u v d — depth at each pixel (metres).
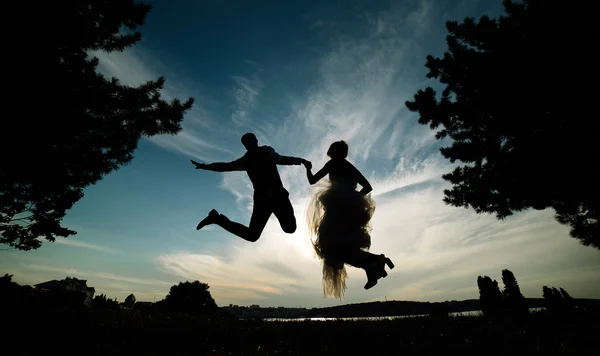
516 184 8.20
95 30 7.58
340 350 3.64
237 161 3.76
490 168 8.95
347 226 3.41
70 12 6.59
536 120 7.45
